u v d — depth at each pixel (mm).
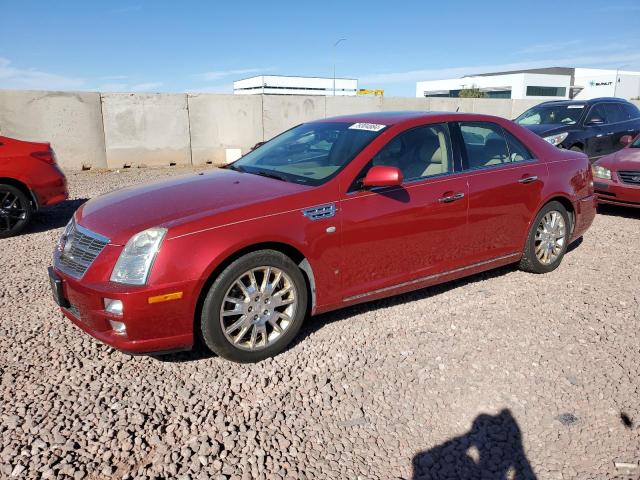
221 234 3260
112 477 2521
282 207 3506
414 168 4172
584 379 3426
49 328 4027
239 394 3205
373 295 4020
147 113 15508
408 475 2613
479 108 21953
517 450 2809
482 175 4516
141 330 3141
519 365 3576
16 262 5738
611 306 4543
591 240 6723
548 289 4914
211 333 3340
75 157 14758
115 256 3195
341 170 3840
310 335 3947
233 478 2537
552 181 5043
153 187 4055
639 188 7824
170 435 2822
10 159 6855
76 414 2977
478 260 4625
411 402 3164
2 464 2570
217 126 16562
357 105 18797
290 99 17453
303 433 2877
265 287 3479
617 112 11484
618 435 2926
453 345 3826
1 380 3297
